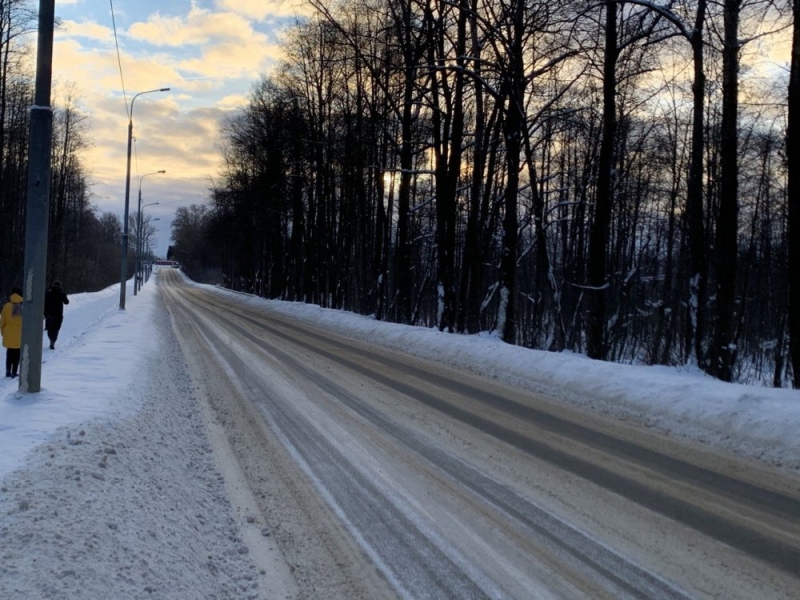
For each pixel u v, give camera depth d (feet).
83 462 16.92
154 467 18.85
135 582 11.58
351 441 24.94
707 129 76.74
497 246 108.37
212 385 37.29
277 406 31.53
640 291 117.60
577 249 107.04
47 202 27.22
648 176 107.55
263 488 19.22
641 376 35.63
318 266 131.13
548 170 108.06
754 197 101.30
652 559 14.76
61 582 10.69
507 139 60.03
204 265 453.58
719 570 14.25
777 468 22.45
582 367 39.63
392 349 60.54
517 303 125.18
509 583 13.47
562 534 16.16
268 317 108.88
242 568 13.94
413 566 14.23
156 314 103.30
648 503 18.58
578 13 51.88
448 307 71.20
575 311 100.32
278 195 150.10
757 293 111.04
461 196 116.88
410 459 22.62
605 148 50.90
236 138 165.17
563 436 26.58
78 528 12.78
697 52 45.93
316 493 18.88
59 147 177.47
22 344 26.76
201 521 16.22
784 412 26.30
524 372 42.75
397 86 79.77
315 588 13.12
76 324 83.35
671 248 101.91
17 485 14.64
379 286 91.30
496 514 17.49
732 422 26.94
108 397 26.58
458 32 69.15
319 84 117.80
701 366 44.50
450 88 73.41
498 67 57.26
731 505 18.58
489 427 27.91
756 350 109.19
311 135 123.34
